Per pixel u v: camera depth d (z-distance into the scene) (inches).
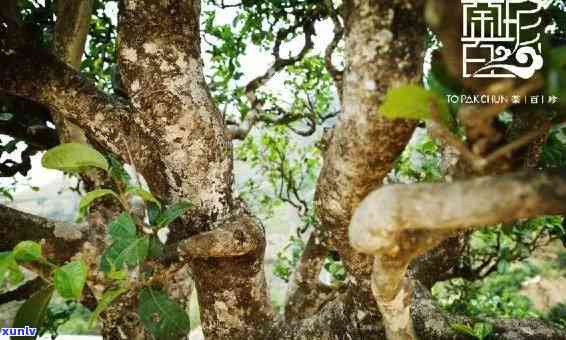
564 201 27.1
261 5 142.3
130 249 55.4
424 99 28.9
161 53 66.9
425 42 44.1
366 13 43.2
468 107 30.0
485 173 38.3
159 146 70.7
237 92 162.6
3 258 44.2
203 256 68.7
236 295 75.3
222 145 73.5
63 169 52.5
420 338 71.4
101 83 145.7
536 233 155.6
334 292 128.9
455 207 29.0
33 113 118.0
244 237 69.6
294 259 188.7
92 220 84.3
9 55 72.0
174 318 58.6
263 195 227.8
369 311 67.5
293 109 181.8
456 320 72.8
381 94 43.4
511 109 37.4
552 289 324.8
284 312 137.9
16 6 77.2
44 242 73.4
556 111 35.3
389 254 39.0
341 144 48.5
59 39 97.7
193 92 69.5
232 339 77.2
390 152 46.8
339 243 60.6
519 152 37.5
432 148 125.6
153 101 67.8
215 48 150.8
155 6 65.5
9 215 72.1
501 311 179.2
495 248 163.0
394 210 31.1
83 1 96.4
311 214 183.8
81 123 76.9
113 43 138.4
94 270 76.1
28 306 53.1
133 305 95.3
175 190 72.7
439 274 94.8
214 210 73.4
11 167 123.3
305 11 139.3
